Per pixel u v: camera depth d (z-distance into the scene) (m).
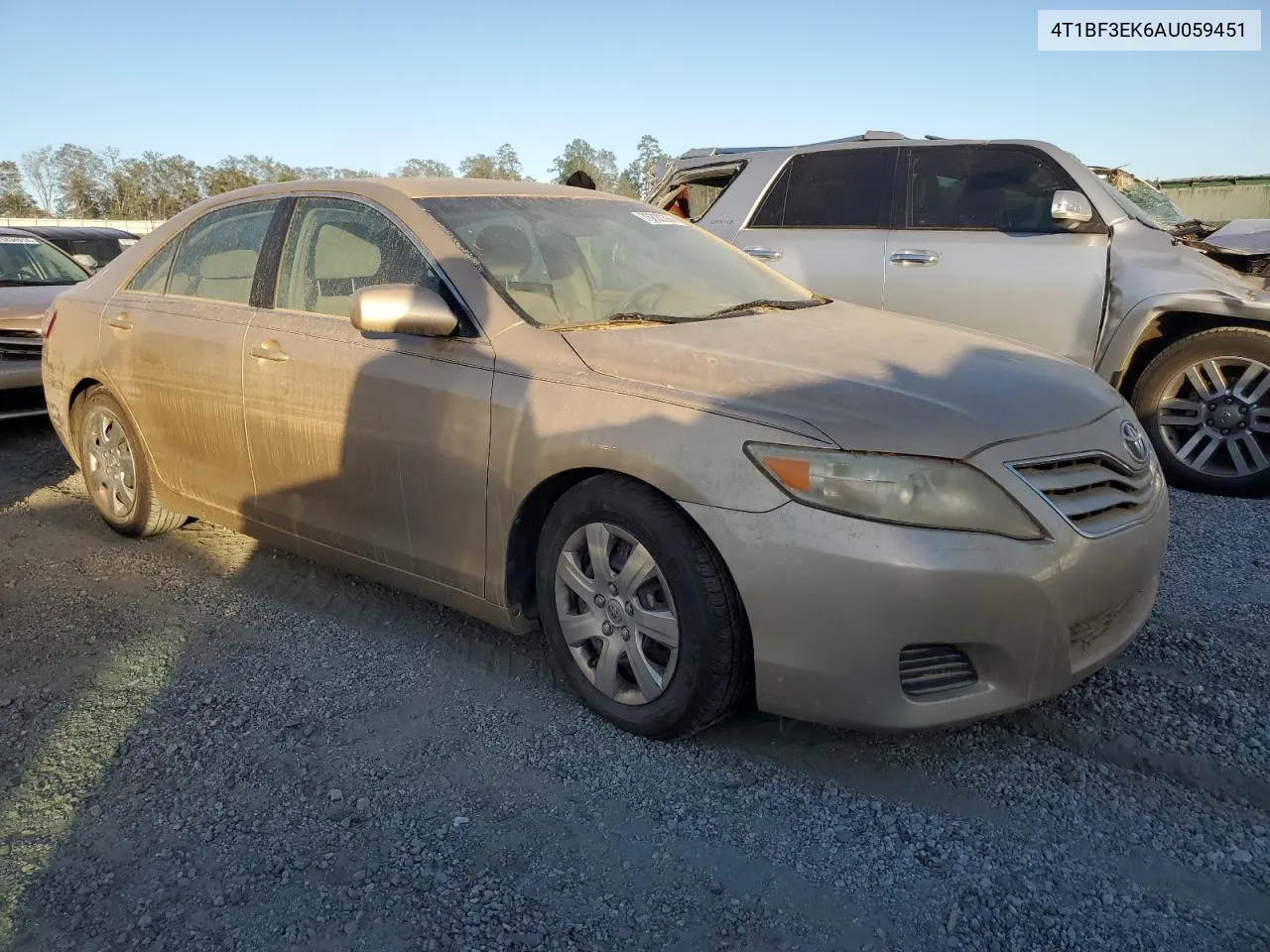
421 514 3.27
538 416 2.90
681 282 3.68
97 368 4.48
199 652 3.49
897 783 2.65
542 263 3.42
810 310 3.65
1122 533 2.65
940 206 6.02
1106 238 5.51
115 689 3.22
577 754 2.81
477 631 3.62
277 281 3.81
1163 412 5.37
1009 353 3.19
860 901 2.21
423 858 2.37
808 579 2.45
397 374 3.26
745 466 2.52
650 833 2.46
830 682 2.50
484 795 2.62
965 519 2.42
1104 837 2.42
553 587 3.00
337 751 2.84
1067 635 2.52
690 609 2.64
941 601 2.39
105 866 2.36
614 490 2.76
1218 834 2.42
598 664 2.92
